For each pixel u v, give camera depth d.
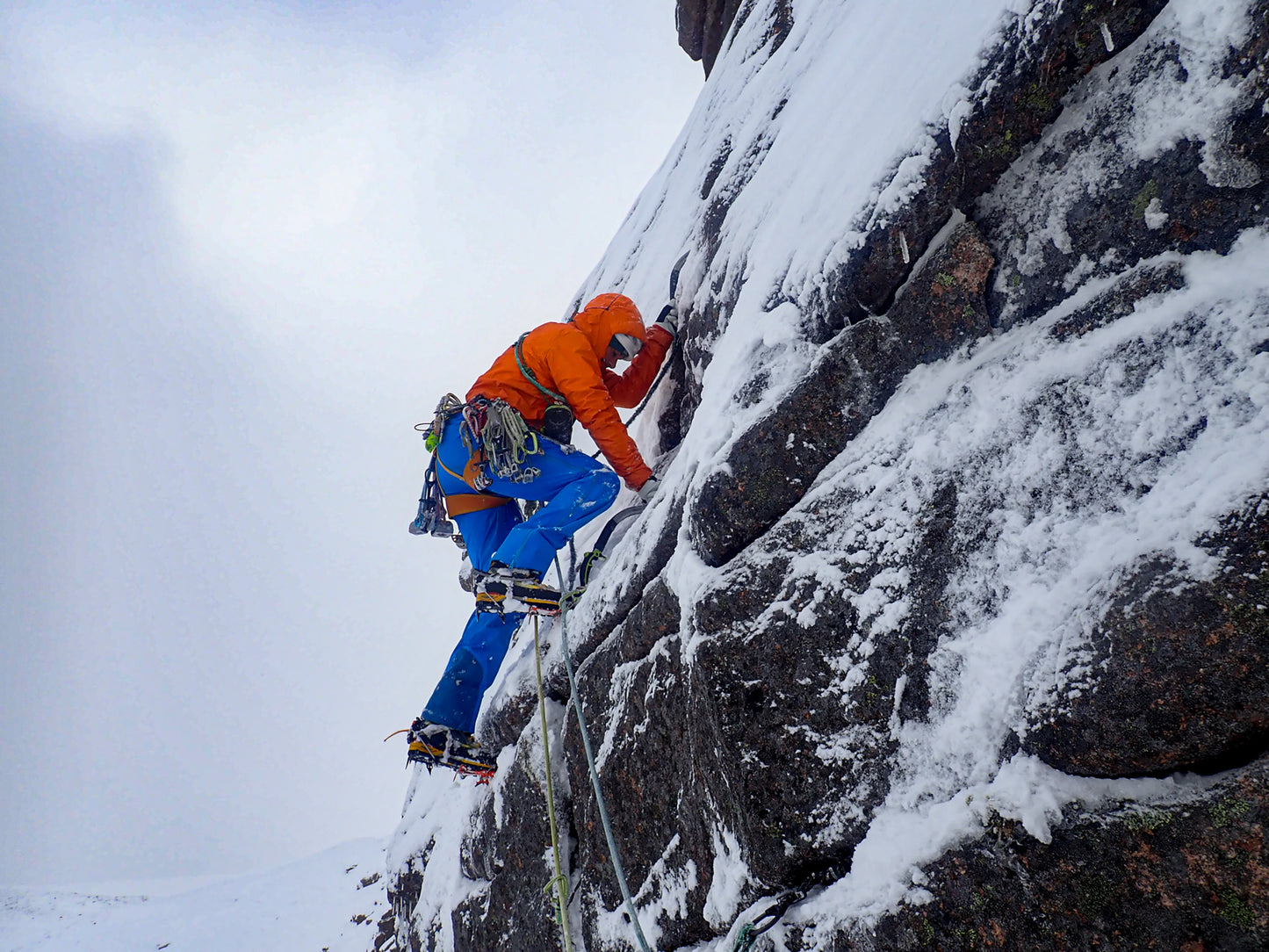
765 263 2.34
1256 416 1.18
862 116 2.12
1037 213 1.66
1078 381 1.45
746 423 2.01
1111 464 1.34
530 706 3.34
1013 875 1.22
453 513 3.12
